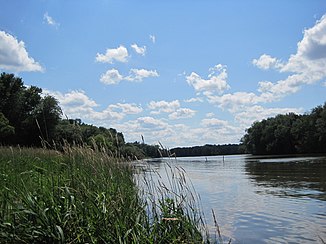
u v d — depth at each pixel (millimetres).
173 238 6414
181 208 7469
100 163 8844
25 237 5535
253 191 17656
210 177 28359
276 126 115750
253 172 33188
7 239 5438
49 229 5582
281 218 10516
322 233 8625
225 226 9531
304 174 27469
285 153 114125
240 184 21766
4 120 64562
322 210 11586
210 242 7574
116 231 5848
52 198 6047
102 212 6141
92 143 9570
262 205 13047
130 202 7152
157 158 8812
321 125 95125
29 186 6977
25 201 5848
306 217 10547
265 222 10023
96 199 6359
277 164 46812
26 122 64125
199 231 7750
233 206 12969
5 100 74875
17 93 76250
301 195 15383
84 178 7422
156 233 6465
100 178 7863
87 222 6016
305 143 101312
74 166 7934
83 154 8992
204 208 12656
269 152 117938
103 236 5859
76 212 6016
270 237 8344
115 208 6285
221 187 20156
